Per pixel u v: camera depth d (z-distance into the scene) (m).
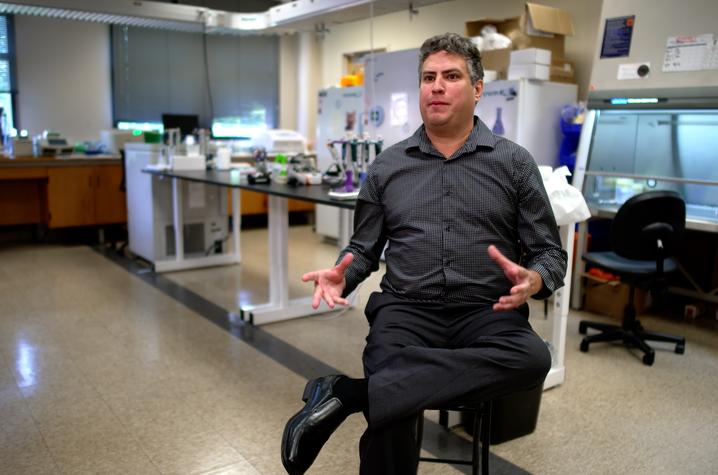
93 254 5.44
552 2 5.15
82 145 6.08
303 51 7.68
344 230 4.25
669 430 2.33
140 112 6.84
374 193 1.73
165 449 2.15
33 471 2.01
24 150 5.60
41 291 4.20
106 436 2.24
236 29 4.68
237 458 2.10
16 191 5.73
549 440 2.24
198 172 4.43
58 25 6.23
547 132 4.24
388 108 4.95
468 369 1.33
